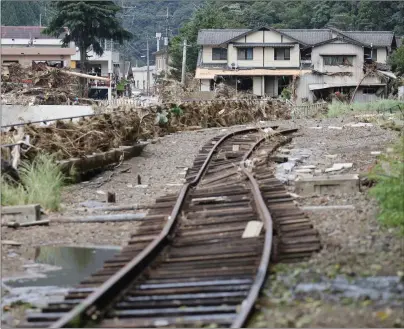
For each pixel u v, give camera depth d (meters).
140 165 27.64
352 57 94.06
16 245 14.46
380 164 19.86
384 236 12.93
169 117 42.22
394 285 10.01
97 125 26.86
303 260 11.61
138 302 9.66
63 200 19.69
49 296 10.69
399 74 98.00
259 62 95.19
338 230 13.70
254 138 34.66
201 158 27.72
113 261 12.01
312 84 92.56
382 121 45.88
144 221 15.66
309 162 25.48
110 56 109.44
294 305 9.33
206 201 17.36
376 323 8.53
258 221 14.25
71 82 66.69
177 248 12.94
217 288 9.97
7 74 64.19
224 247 12.55
